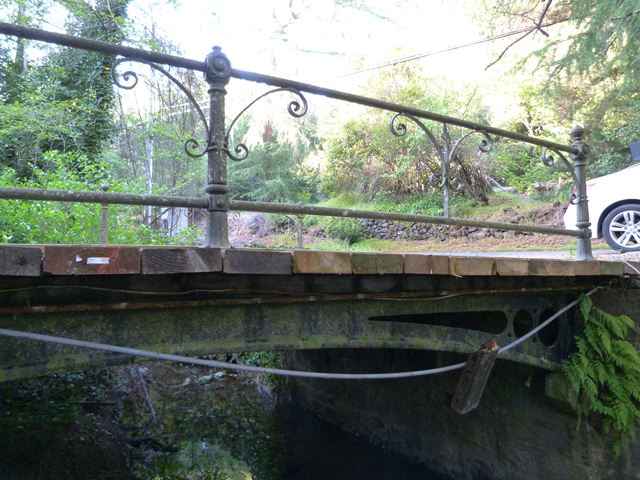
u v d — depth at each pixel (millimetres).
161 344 2250
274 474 5359
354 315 2869
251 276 2475
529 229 3539
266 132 18625
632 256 5789
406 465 5617
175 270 1923
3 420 5262
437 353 5230
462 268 2805
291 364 7504
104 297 2121
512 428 4551
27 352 1952
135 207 8094
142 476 4906
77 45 1926
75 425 5492
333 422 6688
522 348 3744
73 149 9383
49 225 5555
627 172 6605
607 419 3873
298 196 17500
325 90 2590
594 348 3812
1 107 7516
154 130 9984
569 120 10328
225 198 2184
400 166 14211
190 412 6562
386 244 13547
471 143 12977
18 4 9258
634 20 6270
